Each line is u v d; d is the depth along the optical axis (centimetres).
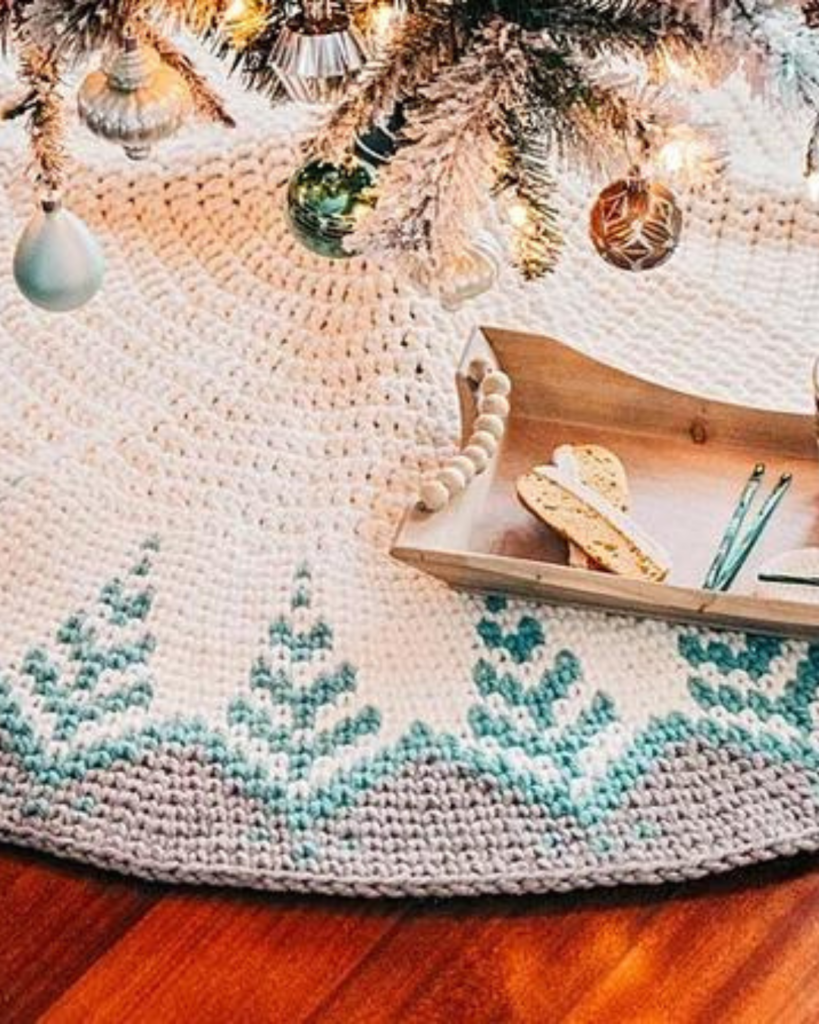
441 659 117
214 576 121
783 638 118
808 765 113
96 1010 106
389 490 125
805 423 123
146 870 110
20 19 104
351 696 116
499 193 108
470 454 118
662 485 124
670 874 109
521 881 109
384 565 121
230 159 135
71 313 132
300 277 133
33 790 111
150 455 126
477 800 111
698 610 115
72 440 127
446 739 113
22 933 109
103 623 118
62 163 114
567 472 120
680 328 133
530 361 124
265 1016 106
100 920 109
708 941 108
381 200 100
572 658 117
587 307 133
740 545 119
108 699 115
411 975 107
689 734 114
